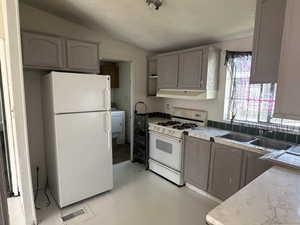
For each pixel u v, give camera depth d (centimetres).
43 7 245
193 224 213
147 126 344
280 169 146
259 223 84
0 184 79
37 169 275
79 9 240
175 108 366
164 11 221
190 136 271
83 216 223
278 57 118
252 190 113
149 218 222
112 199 258
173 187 290
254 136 251
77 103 227
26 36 214
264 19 123
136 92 375
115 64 503
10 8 177
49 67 230
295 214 90
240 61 268
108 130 257
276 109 107
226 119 292
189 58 289
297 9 95
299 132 221
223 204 98
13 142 249
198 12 212
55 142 219
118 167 362
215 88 291
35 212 211
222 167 236
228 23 227
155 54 386
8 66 212
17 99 189
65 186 229
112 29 292
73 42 244
